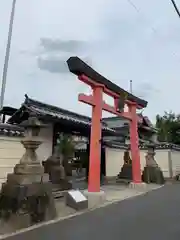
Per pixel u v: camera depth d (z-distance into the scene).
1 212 7.20
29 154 7.99
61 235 6.30
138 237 6.10
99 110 11.70
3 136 10.26
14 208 7.02
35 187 7.56
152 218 8.05
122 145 22.83
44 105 13.84
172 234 6.32
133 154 15.80
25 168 7.64
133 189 15.14
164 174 25.62
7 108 14.14
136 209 9.57
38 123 8.20
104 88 12.21
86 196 10.66
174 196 12.90
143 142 27.12
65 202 9.97
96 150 11.39
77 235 6.29
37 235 6.33
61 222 7.61
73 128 16.14
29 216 7.16
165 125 34.25
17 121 13.40
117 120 30.70
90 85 11.62
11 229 6.79
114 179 19.91
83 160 19.89
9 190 7.33
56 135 14.99
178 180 23.47
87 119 17.23
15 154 10.67
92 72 11.16
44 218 7.62
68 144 17.39
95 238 6.05
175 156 27.14
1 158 10.12
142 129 29.52
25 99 12.68
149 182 19.30
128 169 19.25
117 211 9.22
